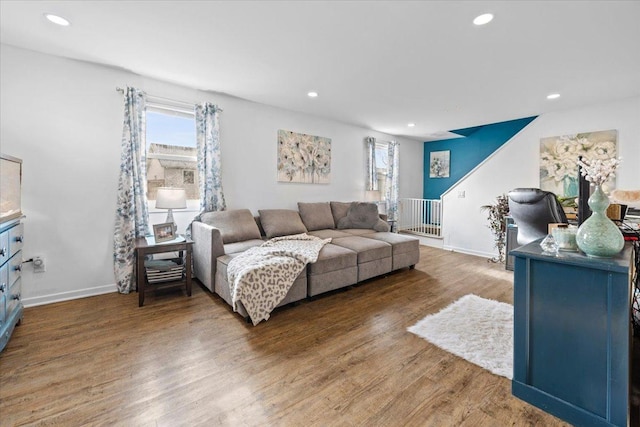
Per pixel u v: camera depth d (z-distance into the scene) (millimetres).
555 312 1465
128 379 1706
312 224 4488
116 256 3072
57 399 1537
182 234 3637
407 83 3393
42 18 2156
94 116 2971
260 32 2318
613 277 1299
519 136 4727
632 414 1413
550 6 1965
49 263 2799
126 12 2074
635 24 2164
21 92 2637
